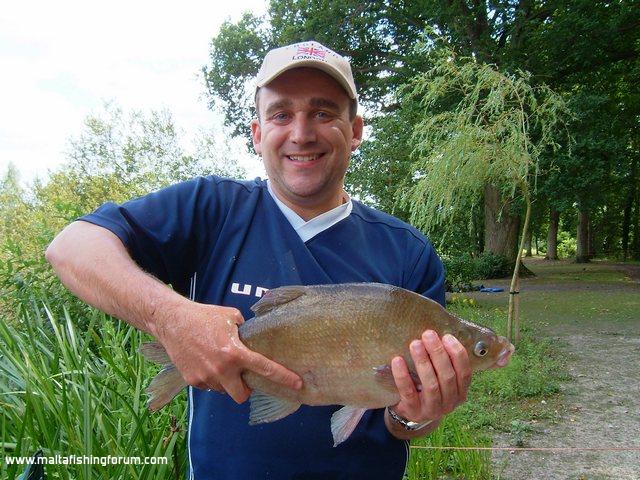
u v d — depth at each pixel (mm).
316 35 21812
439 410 1759
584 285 19375
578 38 18141
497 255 23000
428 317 1939
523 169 8734
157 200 2102
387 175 14820
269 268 2141
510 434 5492
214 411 2045
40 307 4766
